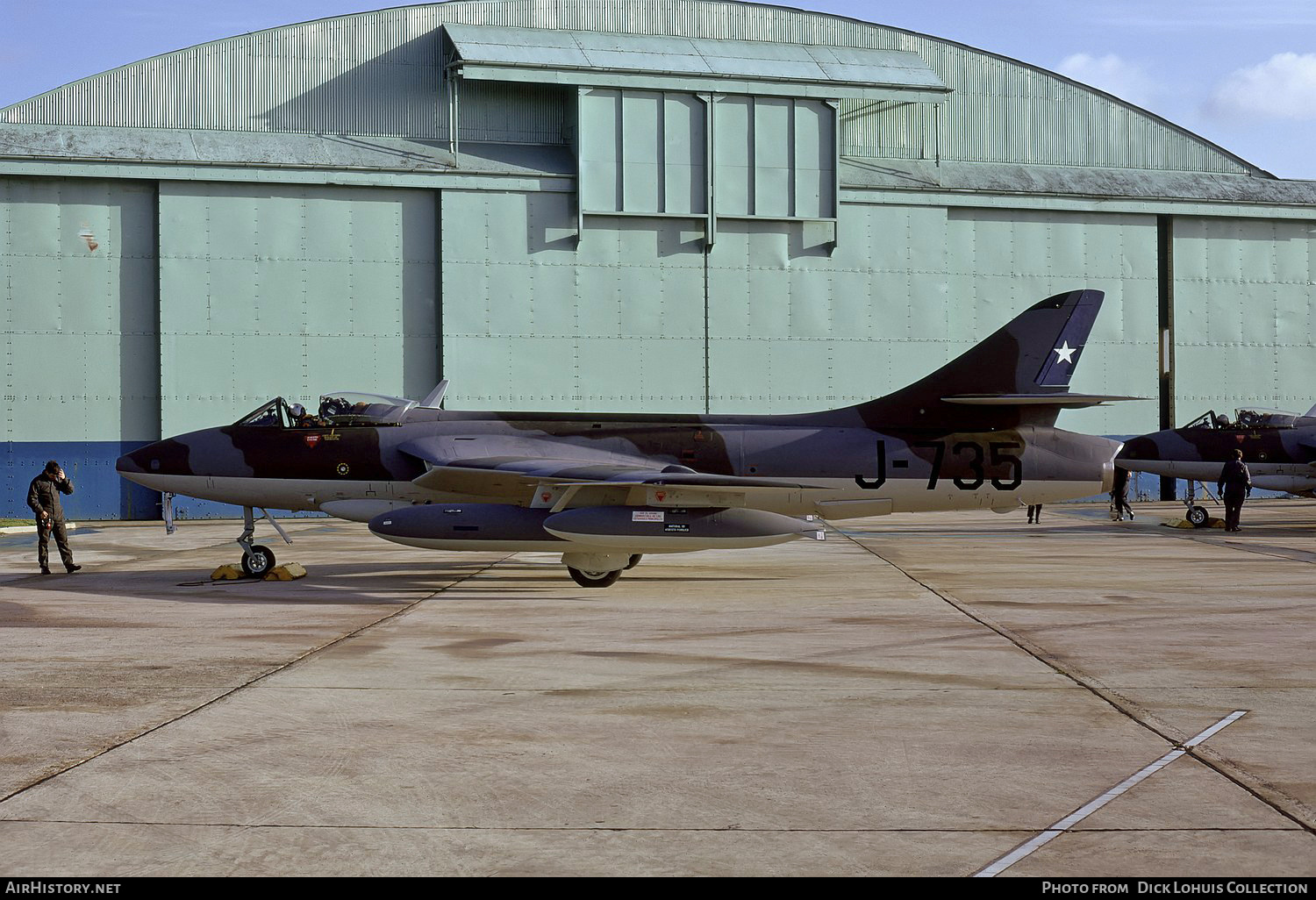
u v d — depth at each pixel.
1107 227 33.00
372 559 18.62
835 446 16.78
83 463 28.03
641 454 16.53
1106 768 6.20
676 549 14.22
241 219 28.23
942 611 12.21
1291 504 32.91
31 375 27.78
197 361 28.05
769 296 30.50
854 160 32.25
